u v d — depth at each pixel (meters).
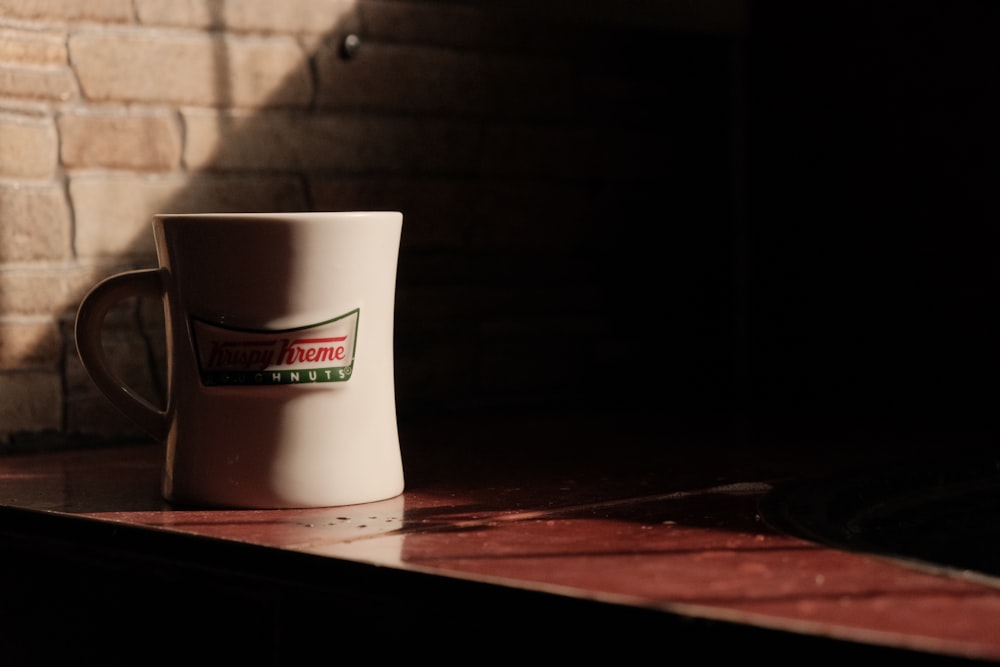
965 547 0.75
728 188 1.20
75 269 0.97
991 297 1.08
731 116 1.20
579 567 0.68
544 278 1.14
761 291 1.20
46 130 0.96
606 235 1.17
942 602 0.64
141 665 0.75
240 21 1.02
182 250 0.79
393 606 0.68
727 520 0.75
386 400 0.81
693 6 1.20
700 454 0.92
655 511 0.77
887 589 0.65
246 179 1.03
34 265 0.96
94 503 0.80
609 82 1.17
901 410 1.08
